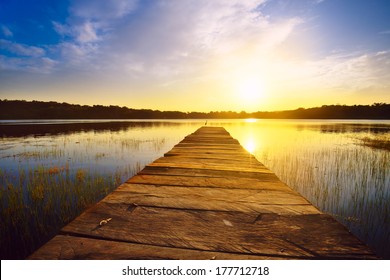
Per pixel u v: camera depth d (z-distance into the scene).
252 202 1.91
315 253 1.21
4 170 7.46
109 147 13.13
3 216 3.98
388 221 4.19
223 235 1.39
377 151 11.85
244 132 25.55
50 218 4.01
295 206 1.81
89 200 4.85
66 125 37.62
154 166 3.34
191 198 1.99
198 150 5.18
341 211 4.67
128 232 1.40
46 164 8.53
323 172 7.82
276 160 9.72
